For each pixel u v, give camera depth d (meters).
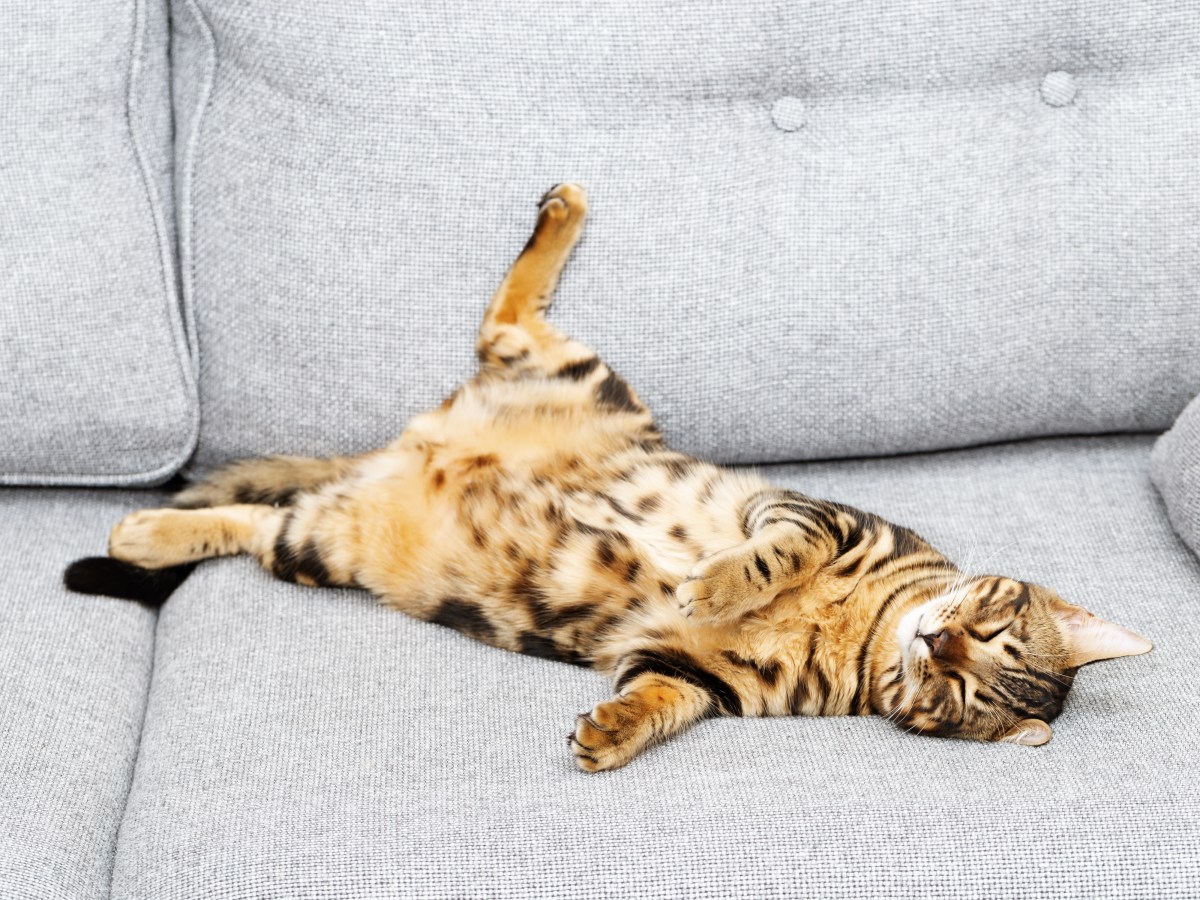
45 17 1.87
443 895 1.36
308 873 1.37
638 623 1.78
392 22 1.89
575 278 1.99
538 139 1.95
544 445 1.92
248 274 1.97
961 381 2.07
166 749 1.59
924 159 2.00
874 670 1.78
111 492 2.12
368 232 1.95
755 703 1.74
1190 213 2.03
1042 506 2.05
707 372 2.02
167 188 2.05
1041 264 2.04
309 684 1.67
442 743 1.57
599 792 1.48
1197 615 1.80
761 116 2.00
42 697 1.65
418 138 1.93
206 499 1.99
